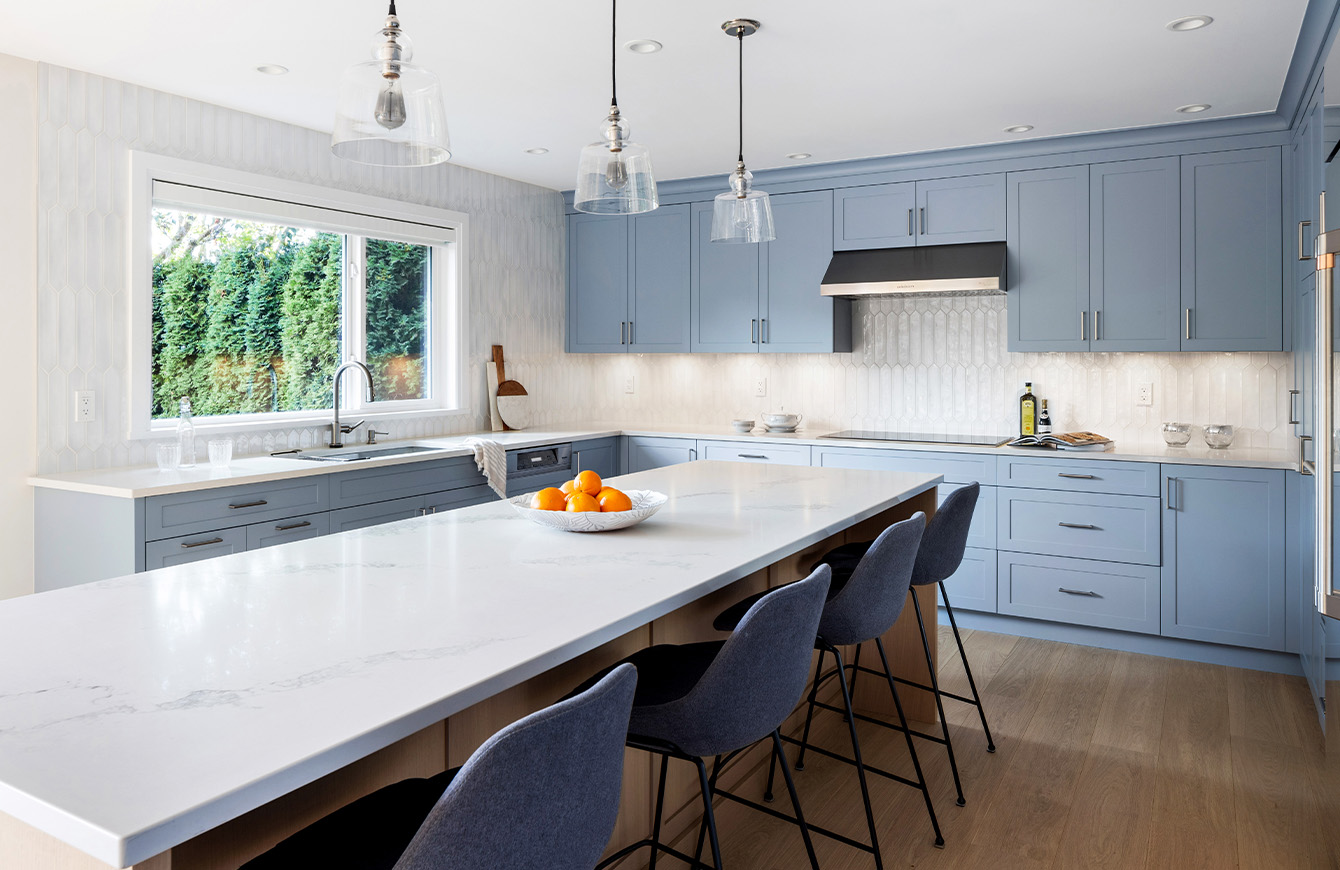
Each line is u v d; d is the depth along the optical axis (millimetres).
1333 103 2451
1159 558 3848
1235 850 2324
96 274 3361
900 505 3264
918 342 4914
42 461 3242
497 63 3188
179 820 837
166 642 1335
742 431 5020
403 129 1579
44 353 3230
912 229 4570
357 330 4500
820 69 3242
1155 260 4031
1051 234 4246
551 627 1421
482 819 950
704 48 3031
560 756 1027
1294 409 3664
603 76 3318
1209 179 3910
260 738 1002
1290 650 3607
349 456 4000
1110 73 3283
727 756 2539
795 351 4922
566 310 5738
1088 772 2775
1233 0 2643
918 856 2311
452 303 4918
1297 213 3570
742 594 2660
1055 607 4074
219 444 3523
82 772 917
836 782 2727
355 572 1783
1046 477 4070
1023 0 2650
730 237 2641
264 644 1328
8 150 3105
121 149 3408
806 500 2639
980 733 3076
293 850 1198
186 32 2895
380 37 1601
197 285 3832
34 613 1483
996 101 3627
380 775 1497
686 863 2283
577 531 2180
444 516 2428
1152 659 3861
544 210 5555
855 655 3135
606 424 5758
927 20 2791
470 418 5059
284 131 3984
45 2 2658
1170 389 4297
